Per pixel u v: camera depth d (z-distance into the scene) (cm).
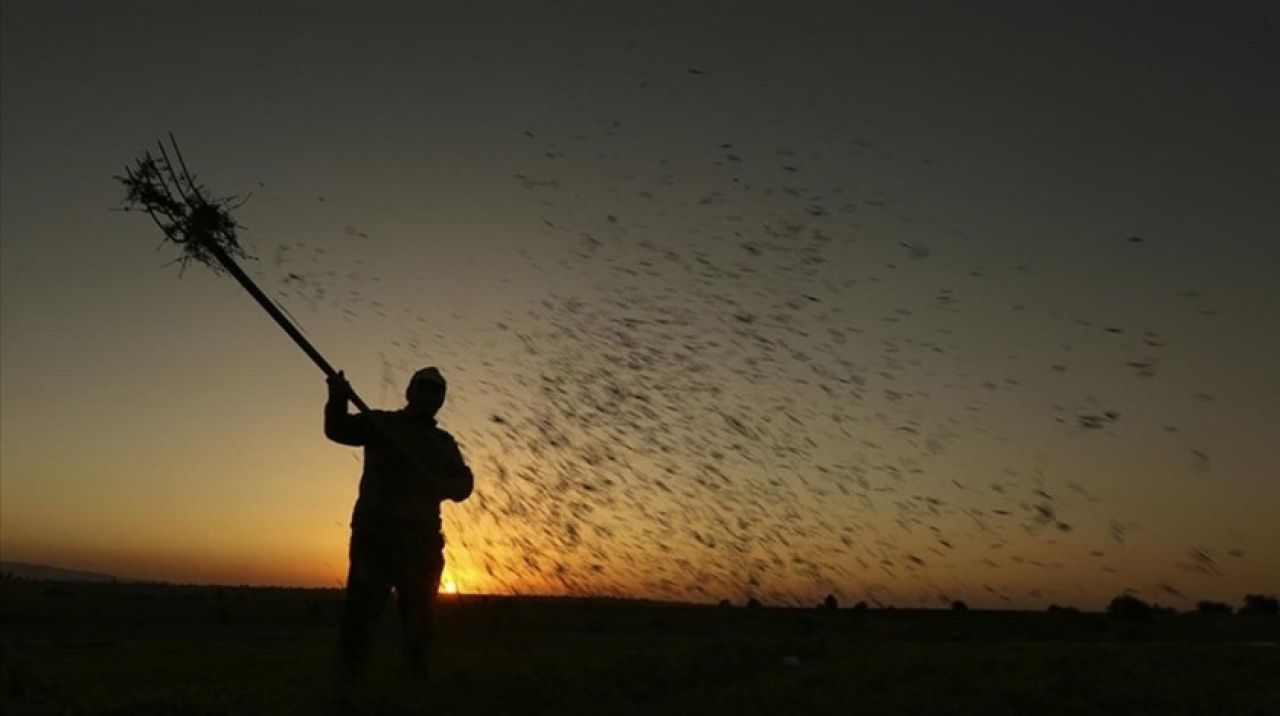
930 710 549
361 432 693
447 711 553
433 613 696
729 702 576
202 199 624
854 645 843
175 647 1636
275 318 649
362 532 690
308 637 2436
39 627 2855
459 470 727
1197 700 554
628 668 668
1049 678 621
